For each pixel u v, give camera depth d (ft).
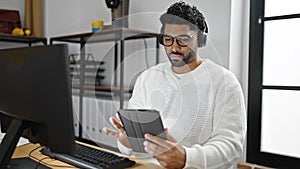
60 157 4.76
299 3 6.91
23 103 3.41
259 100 7.38
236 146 4.34
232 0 7.22
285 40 7.10
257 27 7.35
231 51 7.30
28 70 3.26
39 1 11.59
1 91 3.68
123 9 8.62
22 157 4.98
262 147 7.50
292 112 7.07
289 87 7.04
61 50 2.97
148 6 8.79
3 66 3.58
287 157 6.93
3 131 4.06
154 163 4.68
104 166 4.29
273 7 7.24
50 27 12.04
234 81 4.66
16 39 11.21
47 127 3.28
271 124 7.36
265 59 7.39
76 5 11.37
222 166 4.17
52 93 3.12
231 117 4.43
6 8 11.53
